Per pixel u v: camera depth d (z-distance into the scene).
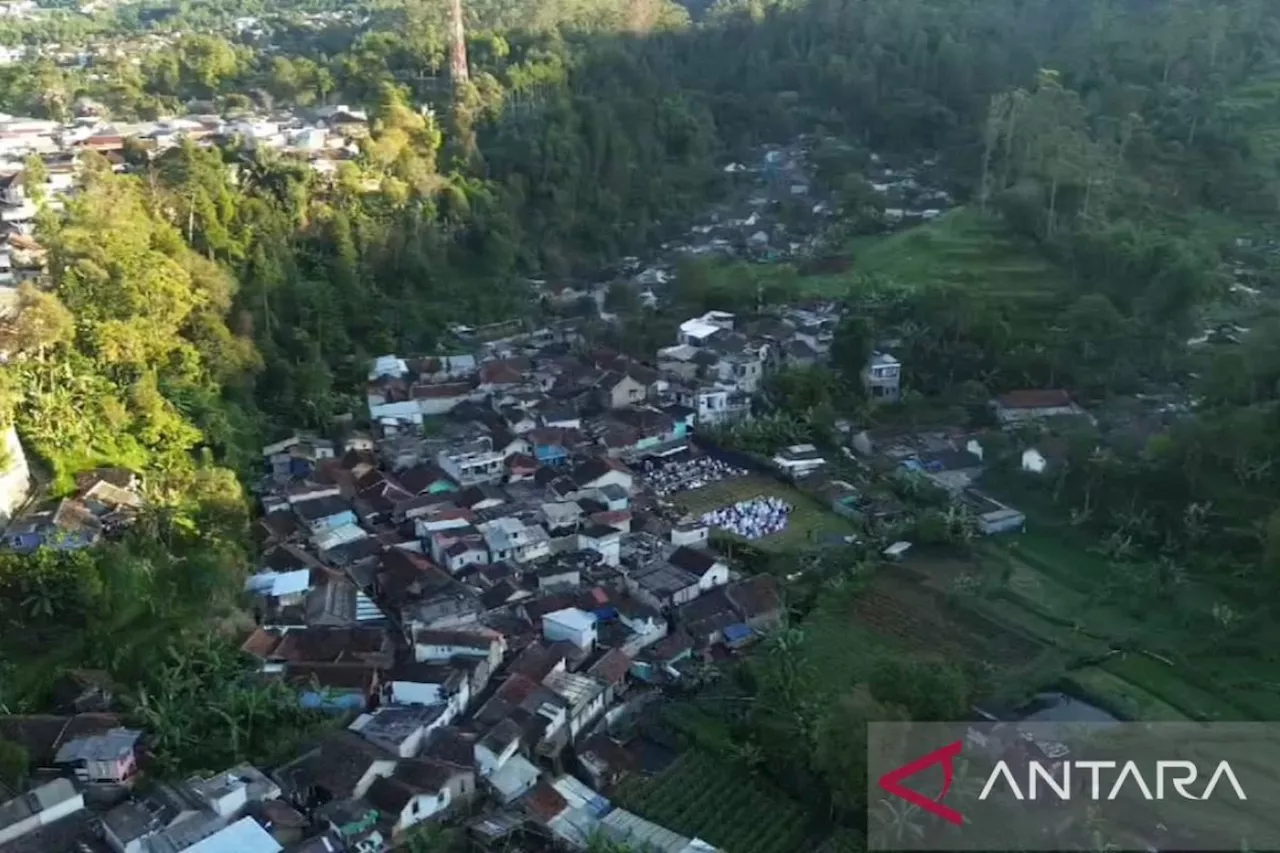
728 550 94.38
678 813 66.75
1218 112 166.00
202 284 110.06
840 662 79.88
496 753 67.88
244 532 90.19
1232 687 75.56
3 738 64.44
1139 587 86.38
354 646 77.56
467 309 146.12
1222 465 95.56
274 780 65.38
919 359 124.50
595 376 123.81
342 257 138.50
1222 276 130.88
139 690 69.25
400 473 106.31
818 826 66.38
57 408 90.69
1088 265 136.62
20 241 116.00
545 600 83.69
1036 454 102.94
